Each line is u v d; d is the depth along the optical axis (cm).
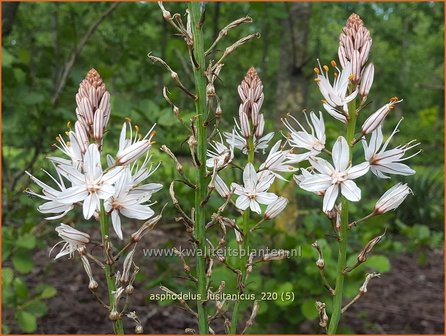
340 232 28
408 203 136
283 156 30
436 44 223
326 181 28
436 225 136
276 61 172
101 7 78
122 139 27
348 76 27
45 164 69
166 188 63
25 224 54
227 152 30
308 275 56
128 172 27
